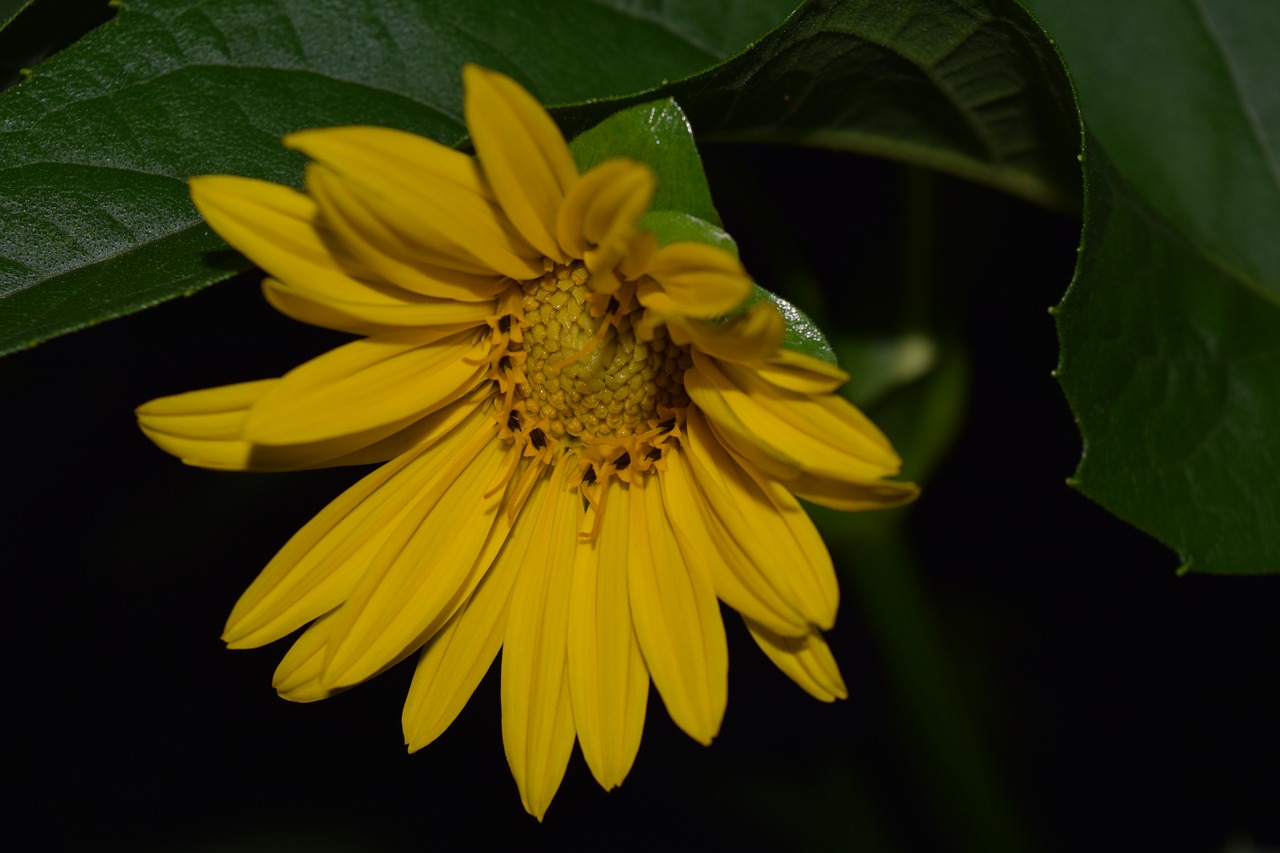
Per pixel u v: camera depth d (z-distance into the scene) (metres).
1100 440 0.35
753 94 0.35
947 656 0.41
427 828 0.43
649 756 0.44
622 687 0.34
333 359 0.33
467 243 0.33
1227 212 0.38
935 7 0.34
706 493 0.34
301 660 0.34
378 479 0.34
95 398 0.41
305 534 0.34
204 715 0.43
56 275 0.34
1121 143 0.38
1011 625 0.44
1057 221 0.40
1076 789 0.44
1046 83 0.35
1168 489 0.35
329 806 0.43
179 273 0.33
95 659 0.43
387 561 0.34
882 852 0.43
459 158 0.33
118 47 0.34
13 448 0.41
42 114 0.34
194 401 0.33
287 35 0.35
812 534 0.33
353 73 0.35
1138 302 0.36
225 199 0.32
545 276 0.35
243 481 0.41
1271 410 0.36
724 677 0.34
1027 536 0.43
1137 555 0.43
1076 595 0.43
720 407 0.33
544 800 0.34
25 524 0.42
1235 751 0.43
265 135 0.34
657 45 0.36
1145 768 0.44
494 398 0.35
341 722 0.43
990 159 0.37
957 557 0.43
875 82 0.35
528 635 0.35
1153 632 0.43
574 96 0.35
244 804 0.43
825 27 0.34
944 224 0.39
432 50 0.35
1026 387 0.42
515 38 0.35
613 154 0.33
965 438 0.42
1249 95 0.38
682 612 0.34
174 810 0.43
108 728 0.43
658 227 0.33
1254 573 0.35
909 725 0.41
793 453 0.33
